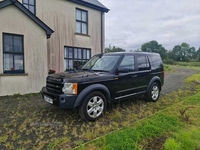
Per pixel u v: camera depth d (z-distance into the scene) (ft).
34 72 23.75
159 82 19.36
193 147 8.38
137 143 8.90
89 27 36.47
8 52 21.53
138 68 16.69
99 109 12.91
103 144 8.59
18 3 21.63
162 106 16.63
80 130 10.83
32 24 23.32
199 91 24.30
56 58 31.17
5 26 20.99
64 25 32.04
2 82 20.94
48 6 29.66
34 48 23.67
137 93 16.51
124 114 14.08
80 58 35.35
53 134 10.23
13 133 10.34
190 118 12.53
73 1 32.76
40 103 17.61
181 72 71.97
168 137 9.61
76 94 11.64
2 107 16.06
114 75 14.08
